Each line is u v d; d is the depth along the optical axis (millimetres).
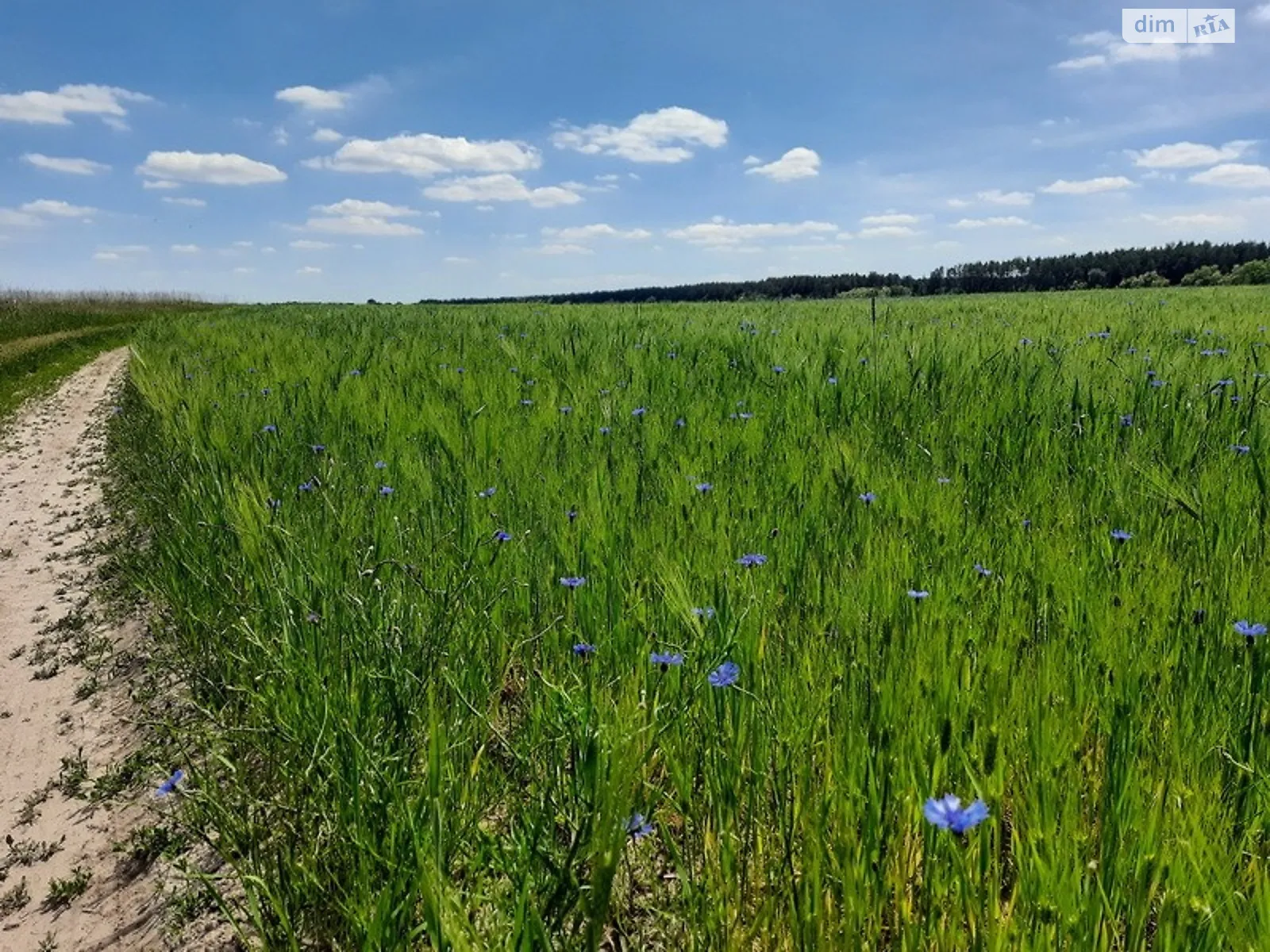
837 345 8453
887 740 1964
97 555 6145
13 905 2664
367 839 2014
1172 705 2109
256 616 3223
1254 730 2002
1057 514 3471
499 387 6953
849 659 2357
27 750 3605
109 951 2396
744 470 4277
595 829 1738
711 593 2762
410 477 4426
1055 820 1719
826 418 5469
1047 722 1995
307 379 7625
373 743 2312
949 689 2148
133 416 10188
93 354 25438
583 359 8508
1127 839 1707
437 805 1850
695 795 2189
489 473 4383
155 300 66438
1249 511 3344
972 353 7379
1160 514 3416
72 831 3012
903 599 2672
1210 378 5891
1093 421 4922
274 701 2721
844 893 1636
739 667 2232
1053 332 9719
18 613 5211
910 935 1547
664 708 2307
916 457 4457
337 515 3869
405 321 17422
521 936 1596
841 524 3434
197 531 4297
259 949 2098
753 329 10703
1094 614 2527
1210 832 1702
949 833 1671
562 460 4578
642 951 1904
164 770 3047
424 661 2658
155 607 4586
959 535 3273
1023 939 1466
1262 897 1460
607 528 3463
